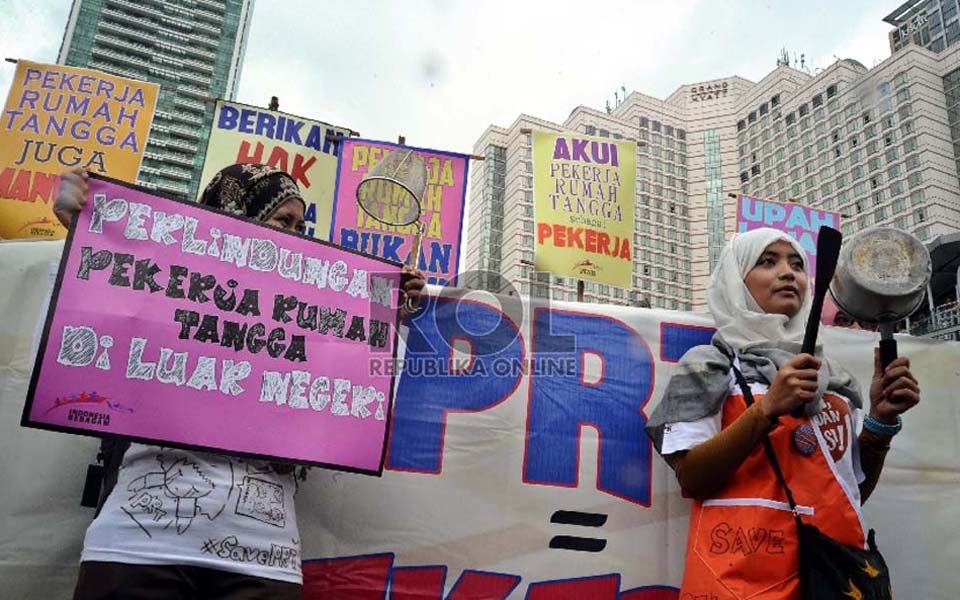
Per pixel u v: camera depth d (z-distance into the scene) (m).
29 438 2.29
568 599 2.40
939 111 64.50
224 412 1.95
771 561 1.84
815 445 2.01
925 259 2.18
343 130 5.14
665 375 2.73
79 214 1.97
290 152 4.98
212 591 1.71
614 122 82.12
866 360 2.91
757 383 2.15
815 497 1.92
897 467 2.78
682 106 92.31
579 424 2.61
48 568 2.21
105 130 4.62
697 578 1.91
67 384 1.82
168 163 79.38
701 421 2.11
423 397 2.55
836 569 1.78
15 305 2.44
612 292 57.91
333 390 2.11
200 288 2.04
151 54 81.94
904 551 2.68
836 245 1.92
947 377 2.91
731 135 88.50
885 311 2.19
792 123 78.88
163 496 1.74
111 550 1.65
